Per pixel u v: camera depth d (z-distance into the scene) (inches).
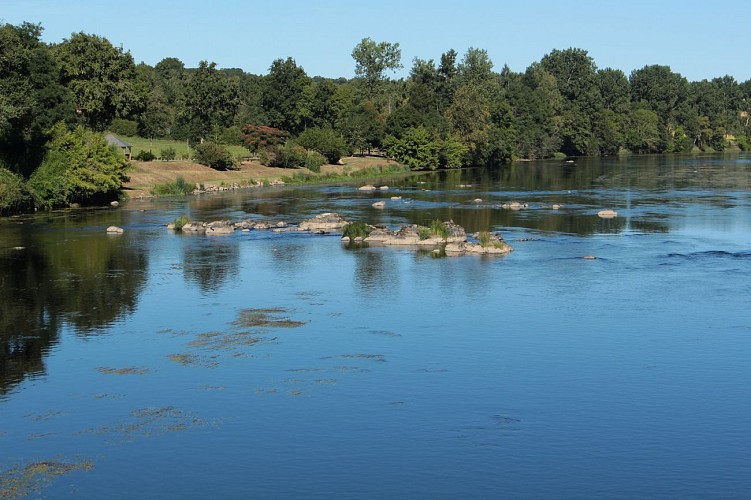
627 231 3132.4
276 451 1192.8
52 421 1296.8
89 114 5073.8
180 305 1980.8
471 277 2285.9
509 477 1114.1
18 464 1154.7
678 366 1537.9
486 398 1385.3
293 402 1369.3
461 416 1310.3
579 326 1791.3
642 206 3927.2
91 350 1638.8
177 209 3912.4
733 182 5319.9
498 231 3147.1
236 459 1169.4
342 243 2898.6
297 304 1990.7
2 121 3403.1
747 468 1138.0
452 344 1670.8
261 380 1471.5
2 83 3676.2
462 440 1224.8
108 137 5039.4
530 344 1669.5
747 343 1668.3
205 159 5472.4
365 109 7544.3
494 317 1867.6
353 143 7244.1
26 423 1289.4
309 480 1109.1
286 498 1064.2
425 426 1273.4
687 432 1252.5
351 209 3887.8
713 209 3789.4
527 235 3048.7
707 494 1070.4
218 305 1982.0
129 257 2593.5
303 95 7283.5
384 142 7121.1
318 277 2293.3
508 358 1585.9
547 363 1556.3
